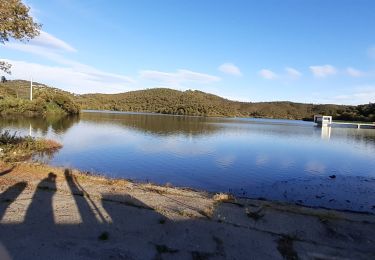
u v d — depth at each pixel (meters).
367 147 40.44
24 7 15.77
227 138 45.25
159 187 12.04
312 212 9.55
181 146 32.97
